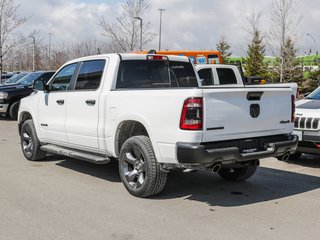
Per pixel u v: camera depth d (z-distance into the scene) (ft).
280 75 83.82
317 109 26.07
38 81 25.41
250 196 20.02
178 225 15.85
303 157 30.68
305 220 16.63
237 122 17.88
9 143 34.91
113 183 21.84
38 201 18.57
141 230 15.29
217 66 36.70
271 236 14.90
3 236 14.57
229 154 17.38
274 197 19.90
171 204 18.48
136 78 21.83
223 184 22.29
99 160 20.95
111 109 20.26
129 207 17.90
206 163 17.02
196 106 16.70
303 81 99.35
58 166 25.88
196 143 16.84
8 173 23.81
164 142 17.67
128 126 20.27
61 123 23.71
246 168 22.08
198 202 18.86
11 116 54.13
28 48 139.85
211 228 15.60
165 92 17.66
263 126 18.97
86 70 22.74
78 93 22.47
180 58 24.23
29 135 27.35
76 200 18.79
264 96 18.89
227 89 17.44
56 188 20.72
